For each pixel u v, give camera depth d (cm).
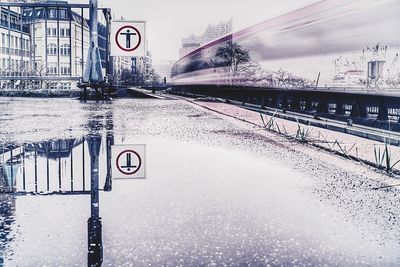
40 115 1498
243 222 383
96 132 1041
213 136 1029
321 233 357
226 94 3206
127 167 637
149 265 285
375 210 430
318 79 1556
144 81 9538
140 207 427
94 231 353
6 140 891
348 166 675
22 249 312
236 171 626
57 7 2575
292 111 1812
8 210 412
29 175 573
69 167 629
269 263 292
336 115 1398
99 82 2558
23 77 2542
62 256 299
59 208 420
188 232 354
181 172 612
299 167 662
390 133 998
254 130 1164
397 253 313
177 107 2128
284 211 421
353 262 296
